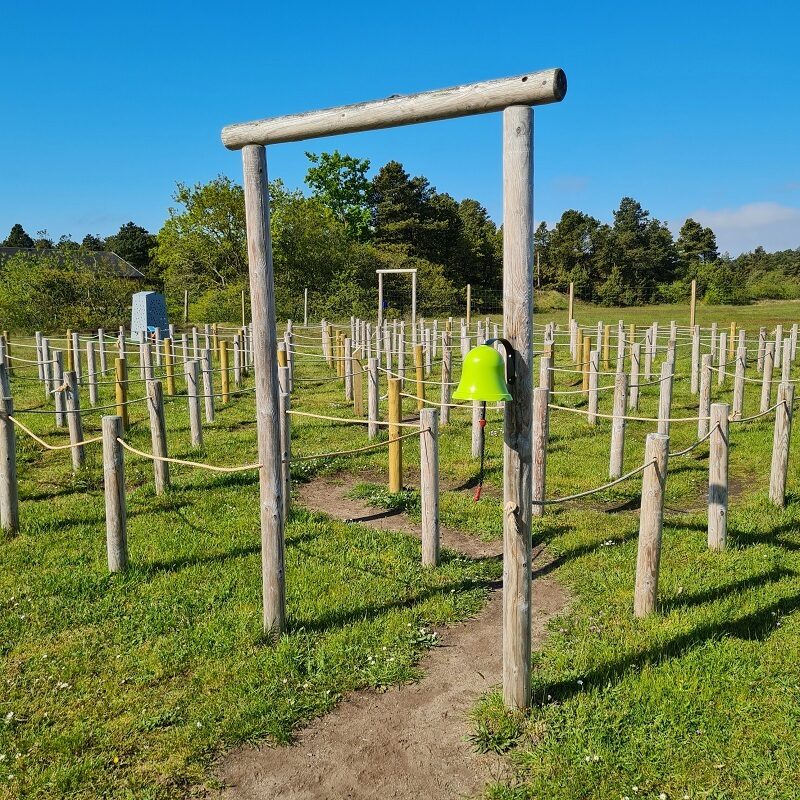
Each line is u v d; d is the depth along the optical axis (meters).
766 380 13.19
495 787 3.75
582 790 3.70
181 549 6.89
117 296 36.31
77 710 4.43
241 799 3.76
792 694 4.42
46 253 37.22
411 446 11.09
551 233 84.69
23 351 25.48
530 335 3.97
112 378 18.06
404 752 4.09
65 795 3.75
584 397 15.05
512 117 3.75
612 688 4.51
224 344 15.98
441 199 68.31
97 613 5.64
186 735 4.18
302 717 4.39
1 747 4.09
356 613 5.66
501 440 11.38
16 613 5.63
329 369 20.33
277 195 47.19
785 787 3.67
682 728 4.11
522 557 4.18
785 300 64.94
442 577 6.39
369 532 7.48
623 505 8.38
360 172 61.56
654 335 19.52
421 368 13.70
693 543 6.90
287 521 7.83
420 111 4.03
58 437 11.72
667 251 76.94
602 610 5.65
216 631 5.35
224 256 47.53
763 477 9.40
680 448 10.92
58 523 7.64
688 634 5.14
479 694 4.65
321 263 48.09
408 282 51.53
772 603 5.59
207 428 12.43
